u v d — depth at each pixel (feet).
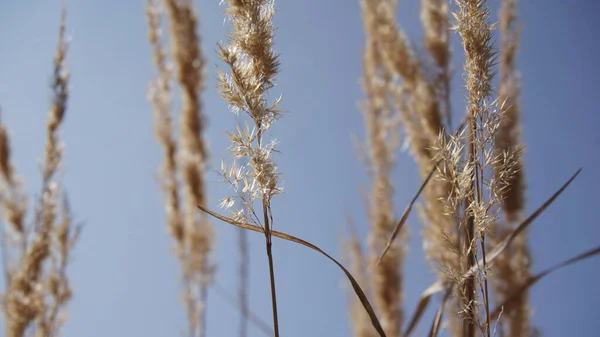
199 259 4.32
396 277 3.45
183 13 4.24
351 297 3.89
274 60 1.88
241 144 1.85
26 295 3.10
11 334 3.07
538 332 2.84
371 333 3.65
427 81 2.47
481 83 1.90
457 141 1.91
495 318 2.18
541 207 2.18
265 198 1.83
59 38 3.61
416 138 2.51
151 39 4.69
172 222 4.39
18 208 3.34
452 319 2.31
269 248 1.82
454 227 2.18
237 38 1.88
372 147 3.75
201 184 4.30
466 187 1.86
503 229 2.79
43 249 3.18
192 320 4.22
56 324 3.20
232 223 1.90
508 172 1.87
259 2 1.92
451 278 1.90
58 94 3.49
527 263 2.90
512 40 2.87
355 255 3.91
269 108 1.86
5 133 3.65
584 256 2.21
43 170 3.35
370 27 2.73
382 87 3.80
